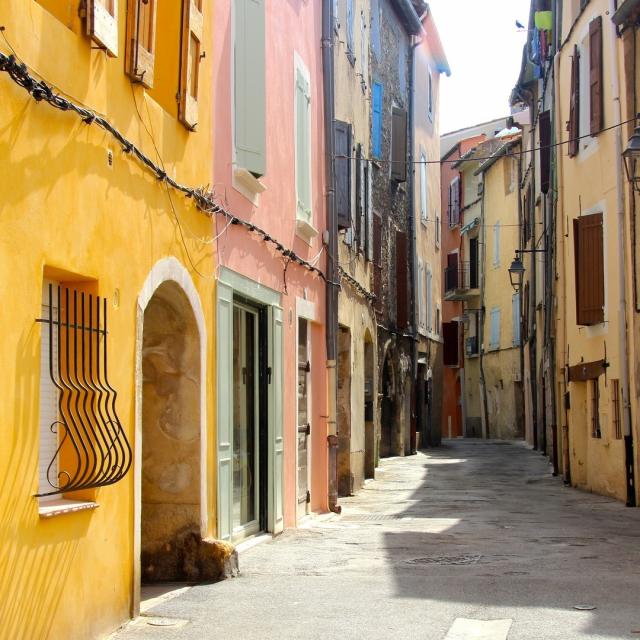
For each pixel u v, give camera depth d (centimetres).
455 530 1377
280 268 1349
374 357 2416
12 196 582
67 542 659
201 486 976
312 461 1591
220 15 1065
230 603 851
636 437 1730
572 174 2152
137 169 803
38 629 614
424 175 3638
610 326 1866
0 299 567
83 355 690
